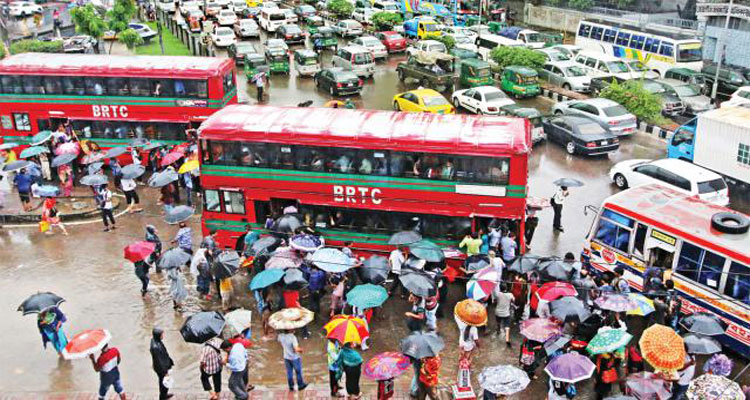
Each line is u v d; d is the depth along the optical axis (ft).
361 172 56.08
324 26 157.69
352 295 45.98
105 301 55.83
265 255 53.36
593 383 44.83
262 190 59.00
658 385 37.11
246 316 43.52
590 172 81.30
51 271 61.11
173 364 42.45
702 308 47.60
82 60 82.33
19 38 159.53
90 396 43.47
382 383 38.86
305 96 113.60
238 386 40.47
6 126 83.87
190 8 186.80
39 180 74.69
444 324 52.06
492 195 53.67
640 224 51.65
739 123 70.69
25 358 47.93
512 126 55.47
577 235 66.44
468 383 40.88
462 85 116.88
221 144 58.29
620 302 43.83
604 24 142.51
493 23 157.89
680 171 68.54
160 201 76.38
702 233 47.62
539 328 41.83
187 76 78.59
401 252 55.98
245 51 131.34
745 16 118.01
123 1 143.54
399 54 147.54
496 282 48.01
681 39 120.67
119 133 82.53
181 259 52.01
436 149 53.52
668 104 98.99
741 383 44.86
